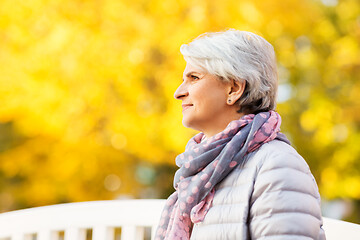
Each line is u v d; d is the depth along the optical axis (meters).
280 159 2.68
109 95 10.08
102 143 10.43
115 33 9.94
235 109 2.96
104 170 10.80
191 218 2.80
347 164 11.08
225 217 2.69
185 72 3.02
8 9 9.97
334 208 11.98
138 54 9.88
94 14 10.02
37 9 9.97
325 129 10.95
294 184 2.60
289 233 2.50
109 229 4.13
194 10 9.74
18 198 10.98
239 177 2.77
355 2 11.39
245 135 2.84
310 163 11.31
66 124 10.11
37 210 4.30
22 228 4.32
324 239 2.72
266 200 2.58
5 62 9.94
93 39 9.84
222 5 9.77
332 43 11.27
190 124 3.01
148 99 10.09
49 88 9.90
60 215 4.23
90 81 9.91
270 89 2.98
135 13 9.99
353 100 11.13
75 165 10.56
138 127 9.98
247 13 9.84
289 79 11.29
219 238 2.66
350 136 11.09
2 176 11.38
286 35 10.88
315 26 10.99
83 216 4.17
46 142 10.77
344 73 11.33
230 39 2.95
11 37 9.98
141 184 11.36
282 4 10.23
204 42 2.96
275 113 2.94
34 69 9.84
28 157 10.84
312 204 2.59
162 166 11.57
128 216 4.07
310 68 11.25
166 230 3.19
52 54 9.81
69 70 9.80
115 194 11.06
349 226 3.33
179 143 9.78
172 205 3.23
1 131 11.41
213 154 2.85
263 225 2.55
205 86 2.95
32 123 10.24
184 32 9.67
